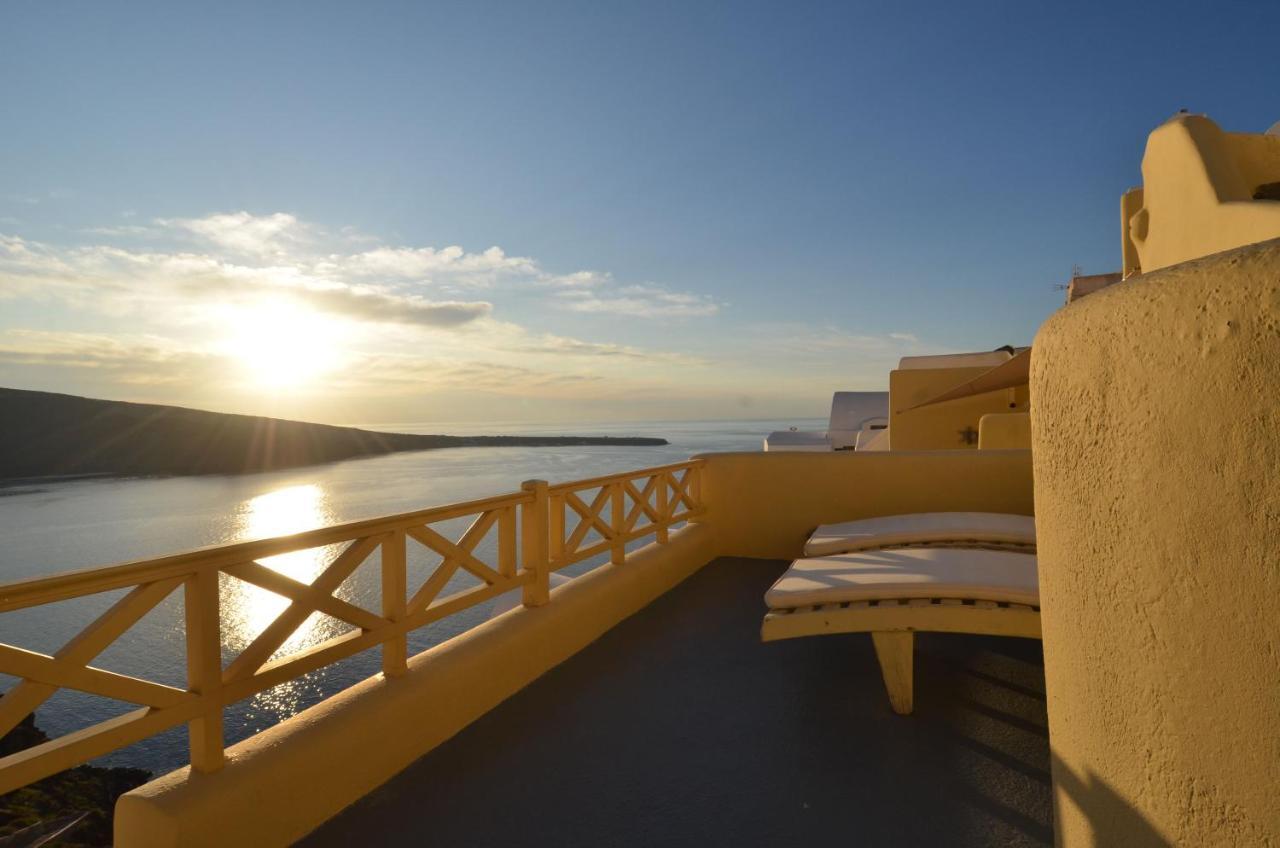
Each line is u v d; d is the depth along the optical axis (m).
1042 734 3.18
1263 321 0.98
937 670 3.98
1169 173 5.36
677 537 6.38
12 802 8.09
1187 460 1.10
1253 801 1.00
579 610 4.40
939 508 6.33
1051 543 1.62
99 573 1.91
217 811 2.19
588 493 48.81
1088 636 1.43
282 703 22.98
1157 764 1.20
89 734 1.90
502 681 3.64
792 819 2.56
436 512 3.26
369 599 21.27
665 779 2.86
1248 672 1.00
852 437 29.20
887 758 2.98
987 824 2.49
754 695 3.67
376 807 2.68
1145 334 1.19
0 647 1.70
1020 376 8.62
